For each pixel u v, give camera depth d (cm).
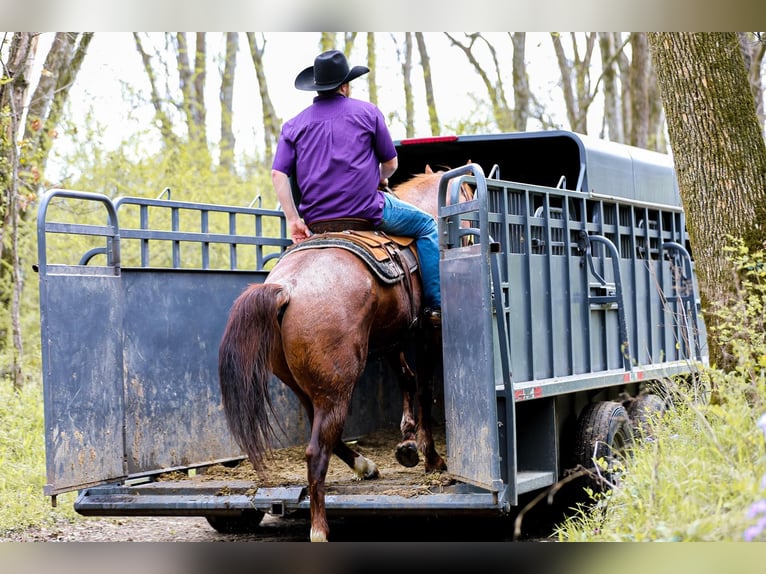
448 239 738
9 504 908
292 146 764
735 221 818
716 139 824
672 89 841
